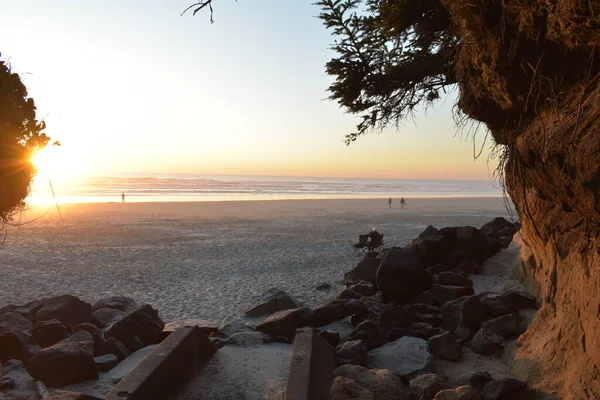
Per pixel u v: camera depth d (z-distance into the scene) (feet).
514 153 18.33
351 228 95.66
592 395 14.84
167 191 243.19
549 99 15.66
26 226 89.76
